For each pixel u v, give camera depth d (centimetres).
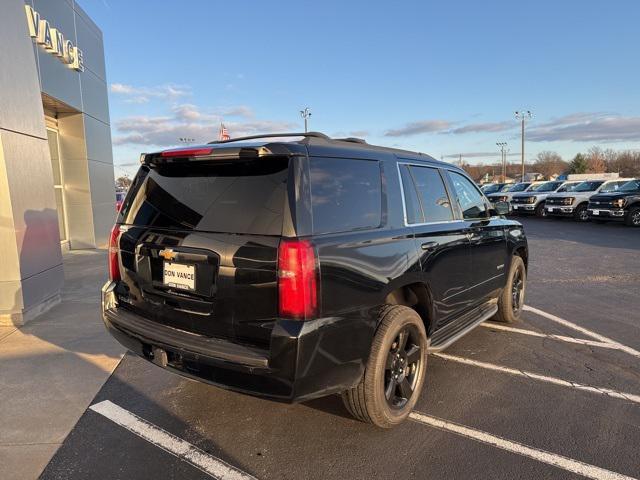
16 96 569
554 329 550
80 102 1204
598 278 855
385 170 344
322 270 263
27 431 326
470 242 434
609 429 325
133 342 315
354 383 291
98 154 1330
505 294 541
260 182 279
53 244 646
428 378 411
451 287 401
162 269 306
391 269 316
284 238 257
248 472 281
